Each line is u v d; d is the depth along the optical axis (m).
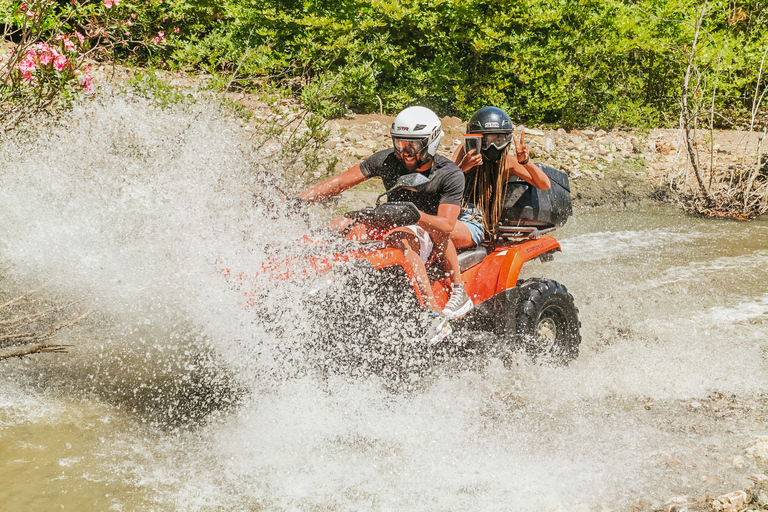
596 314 7.43
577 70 15.79
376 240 5.20
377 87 15.26
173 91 9.52
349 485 4.18
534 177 6.13
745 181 13.63
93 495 3.90
